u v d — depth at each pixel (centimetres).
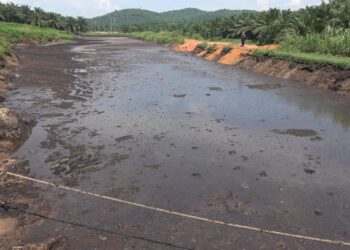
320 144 962
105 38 7469
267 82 1875
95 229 569
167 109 1303
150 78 1980
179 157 862
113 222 589
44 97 1443
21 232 556
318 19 2603
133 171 782
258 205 647
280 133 1052
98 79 1906
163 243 537
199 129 1077
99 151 891
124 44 5166
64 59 2822
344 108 1336
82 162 823
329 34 2231
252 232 565
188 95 1550
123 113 1235
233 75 2125
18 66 2175
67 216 604
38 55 3012
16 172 761
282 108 1340
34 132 1023
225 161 842
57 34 5941
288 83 1839
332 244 538
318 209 635
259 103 1418
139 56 3253
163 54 3506
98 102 1385
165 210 623
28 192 679
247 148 927
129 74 2112
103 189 698
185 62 2800
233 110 1308
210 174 772
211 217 607
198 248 526
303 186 721
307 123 1152
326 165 824
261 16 3931
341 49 1922
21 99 1401
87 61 2742
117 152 888
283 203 655
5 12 7162
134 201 656
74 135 1002
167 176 759
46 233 556
